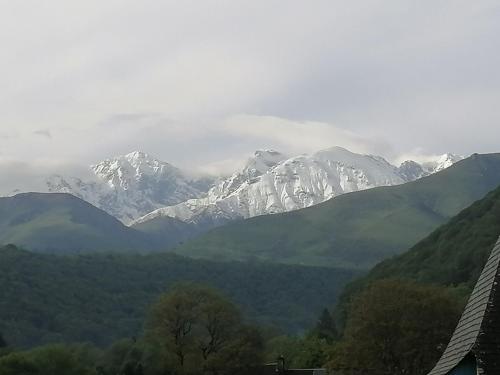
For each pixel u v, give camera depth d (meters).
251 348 146.50
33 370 129.62
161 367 147.00
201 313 147.50
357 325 105.31
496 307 29.62
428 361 102.38
